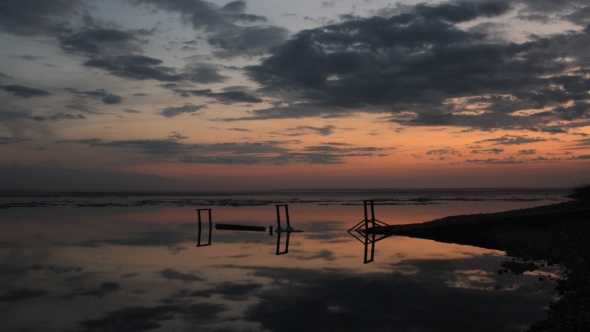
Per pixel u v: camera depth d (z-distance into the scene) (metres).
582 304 11.59
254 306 13.04
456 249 24.95
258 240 29.30
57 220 43.06
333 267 19.27
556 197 114.56
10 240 27.88
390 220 45.03
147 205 74.69
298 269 18.78
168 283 16.06
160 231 34.25
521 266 18.83
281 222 43.28
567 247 21.95
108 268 18.92
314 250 24.53
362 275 17.52
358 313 12.28
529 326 10.95
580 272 16.33
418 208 66.44
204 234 32.75
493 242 28.34
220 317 12.00
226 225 36.84
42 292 14.77
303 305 13.11
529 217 32.16
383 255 22.69
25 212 54.84
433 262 20.50
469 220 34.91
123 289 15.16
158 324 11.46
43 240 27.91
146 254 22.70
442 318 11.73
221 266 19.47
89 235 30.81
